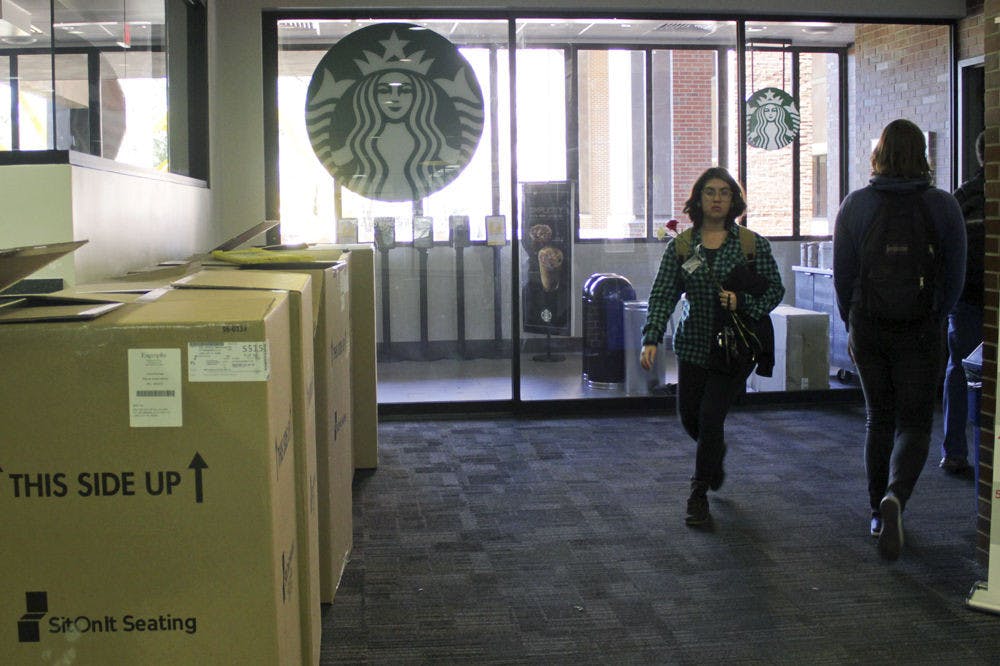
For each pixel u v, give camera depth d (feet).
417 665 9.03
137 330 4.85
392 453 17.57
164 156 16.38
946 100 22.20
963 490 14.57
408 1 20.25
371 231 20.84
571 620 10.03
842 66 22.22
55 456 4.87
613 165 21.36
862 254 11.52
